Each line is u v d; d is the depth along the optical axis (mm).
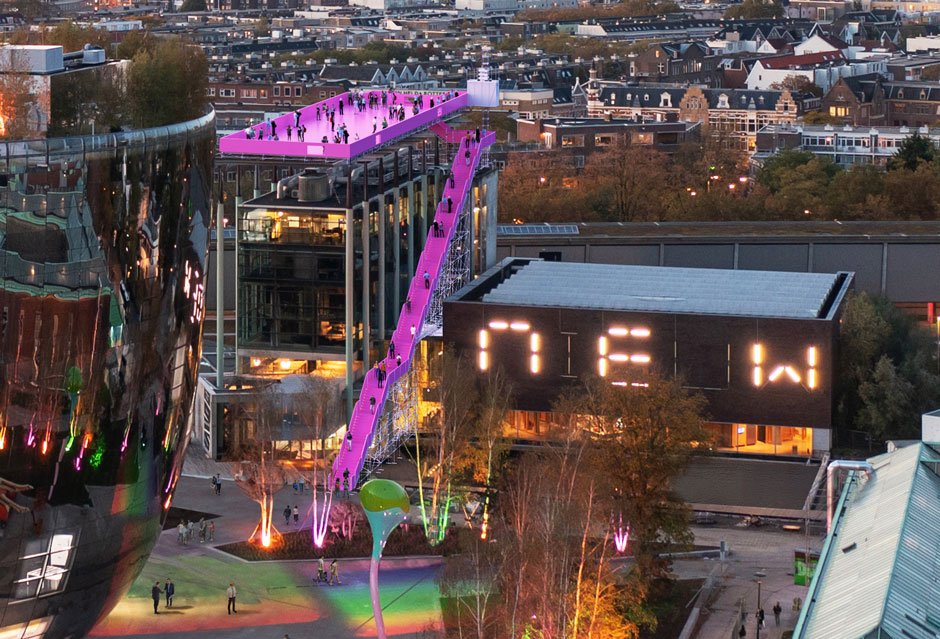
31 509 197250
